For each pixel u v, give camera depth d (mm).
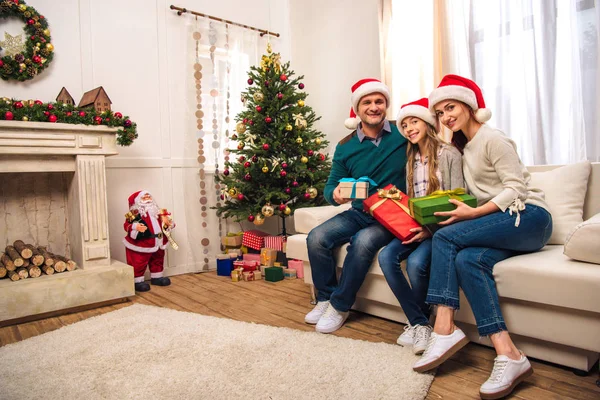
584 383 1277
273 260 2988
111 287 2330
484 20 2607
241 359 1474
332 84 3793
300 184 3150
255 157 2988
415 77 3014
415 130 1688
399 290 1565
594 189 1737
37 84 2609
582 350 1302
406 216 1634
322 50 3859
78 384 1324
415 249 1622
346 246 1918
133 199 2701
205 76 3330
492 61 2580
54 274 2232
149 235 2672
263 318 1997
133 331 1798
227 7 3525
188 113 3238
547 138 2357
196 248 3240
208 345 1614
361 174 1920
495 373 1210
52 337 1762
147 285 2641
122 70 2947
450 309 1354
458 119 1553
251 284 2723
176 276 3078
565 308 1271
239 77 3533
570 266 1269
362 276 1745
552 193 1730
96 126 2328
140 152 3027
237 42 3541
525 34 2420
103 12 2865
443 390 1263
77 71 2760
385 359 1439
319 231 1889
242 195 3027
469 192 1598
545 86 2357
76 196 2402
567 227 1651
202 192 3246
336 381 1291
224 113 3418
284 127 3004
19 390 1296
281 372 1363
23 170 2188
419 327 1521
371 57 3438
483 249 1385
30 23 2506
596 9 2129
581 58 2221
